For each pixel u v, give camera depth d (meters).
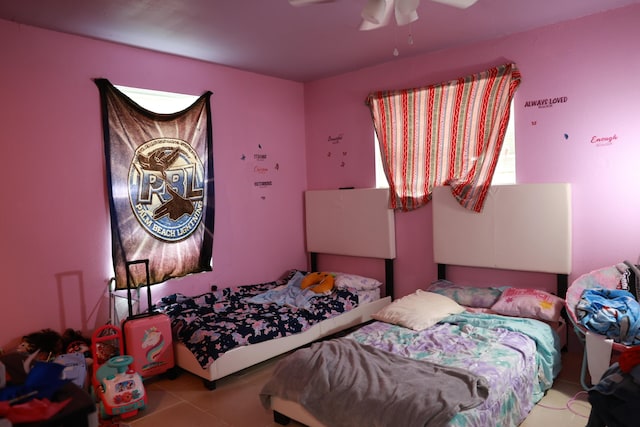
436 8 3.14
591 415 2.03
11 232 3.22
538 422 2.67
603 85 3.36
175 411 2.97
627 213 3.32
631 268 3.00
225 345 3.29
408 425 2.10
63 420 1.21
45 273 3.38
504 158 3.91
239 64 4.46
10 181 3.21
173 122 4.08
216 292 4.31
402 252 4.58
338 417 2.35
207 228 4.36
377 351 2.83
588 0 3.10
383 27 3.49
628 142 3.29
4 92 3.17
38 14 3.06
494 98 3.84
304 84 5.32
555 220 3.54
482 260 3.92
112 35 3.52
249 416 2.89
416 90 4.27
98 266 3.66
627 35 3.23
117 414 2.86
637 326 2.70
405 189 4.41
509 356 2.71
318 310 3.98
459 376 2.43
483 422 2.23
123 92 3.85
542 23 3.53
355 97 4.82
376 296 4.55
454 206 4.05
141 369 3.29
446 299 3.70
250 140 4.78
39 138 3.34
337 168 5.07
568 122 3.54
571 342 3.62
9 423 1.14
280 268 5.12
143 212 3.89
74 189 3.52
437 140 4.20
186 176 4.18
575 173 3.54
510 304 3.47
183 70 4.18
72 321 3.51
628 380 1.94
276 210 5.06
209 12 3.08
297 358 2.76
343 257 5.12
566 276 3.57
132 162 3.81
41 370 1.35
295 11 3.09
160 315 3.45
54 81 3.40
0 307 3.17
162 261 4.03
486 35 3.77
